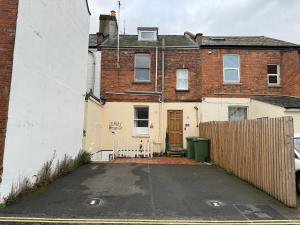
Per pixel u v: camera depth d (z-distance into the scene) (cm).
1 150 633
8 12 673
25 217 566
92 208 628
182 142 1773
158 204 664
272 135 757
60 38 995
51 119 916
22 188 714
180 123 1791
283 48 1767
